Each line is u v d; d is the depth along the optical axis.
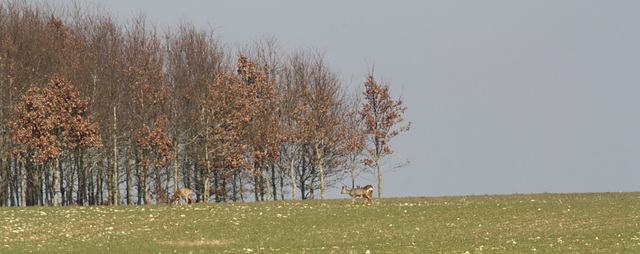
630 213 195.62
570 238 157.88
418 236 172.25
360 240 168.75
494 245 149.00
